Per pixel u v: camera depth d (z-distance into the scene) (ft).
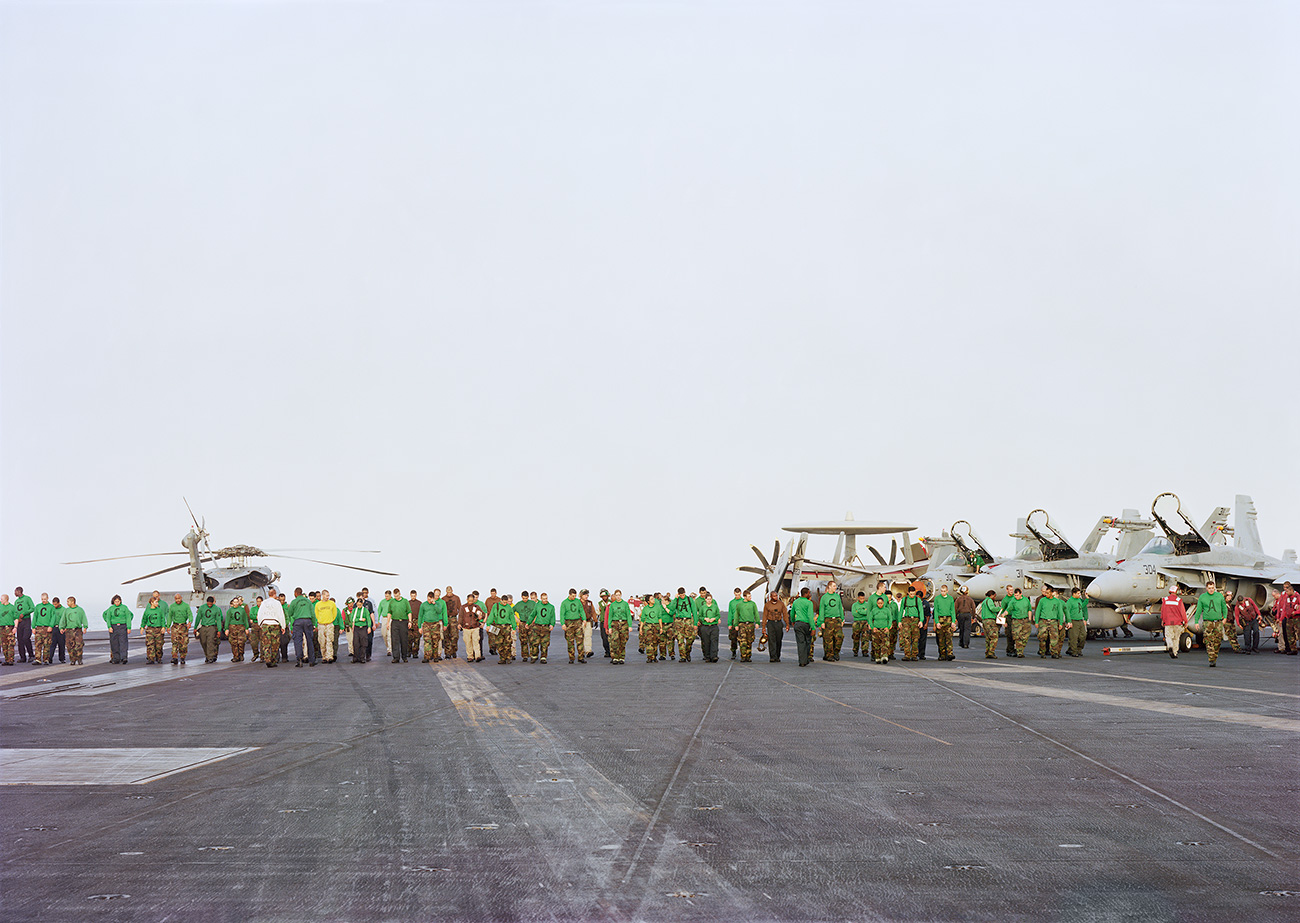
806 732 41.19
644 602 91.15
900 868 21.75
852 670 76.28
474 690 61.26
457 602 100.58
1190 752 35.63
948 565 143.13
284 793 29.60
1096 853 22.81
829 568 160.25
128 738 41.11
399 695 58.34
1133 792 29.04
